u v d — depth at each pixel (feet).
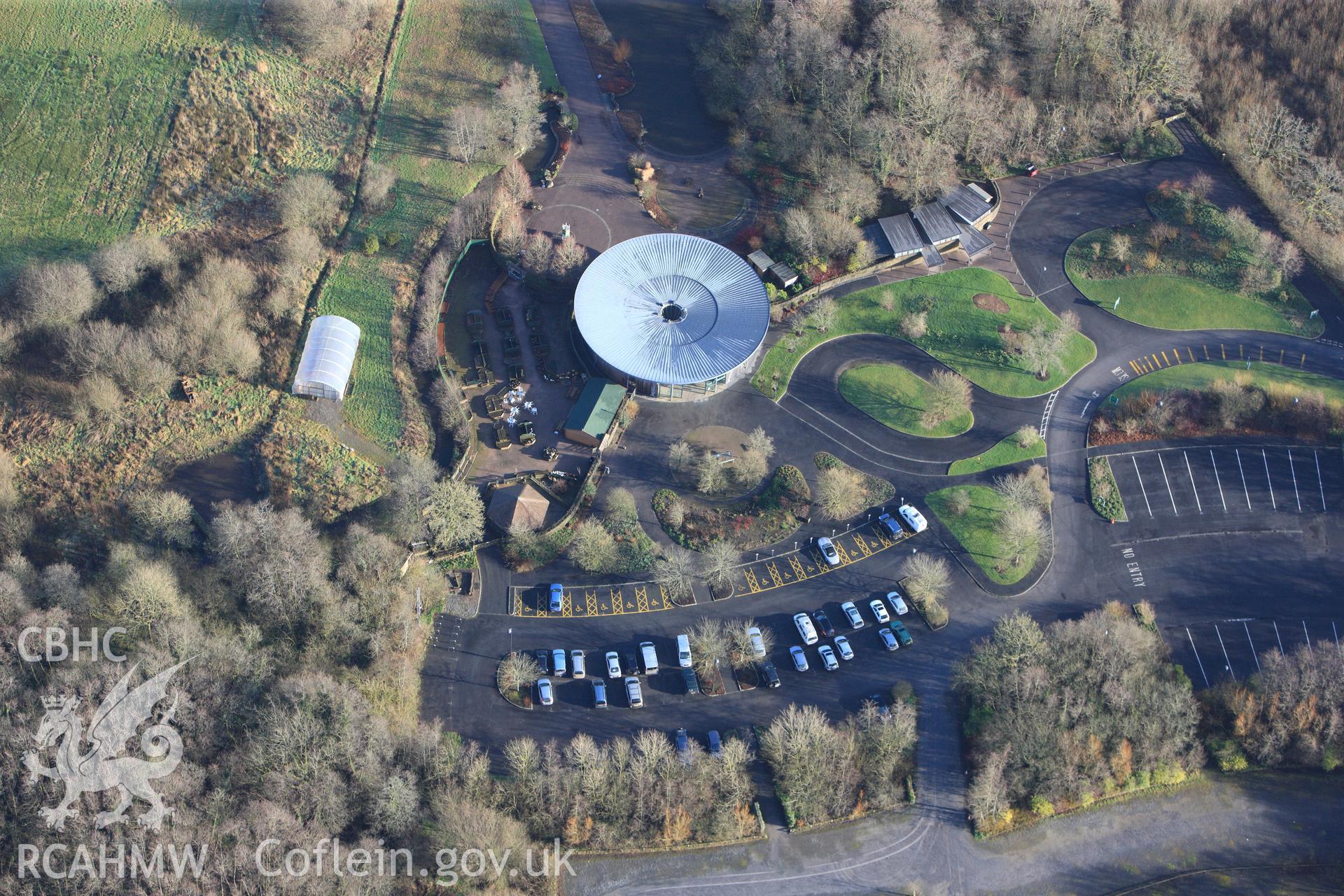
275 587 525.34
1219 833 498.28
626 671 538.06
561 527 585.22
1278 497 609.01
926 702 532.32
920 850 488.85
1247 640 557.74
